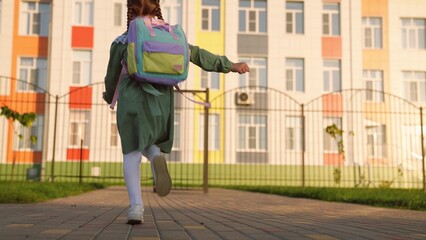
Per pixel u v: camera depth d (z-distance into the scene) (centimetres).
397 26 2138
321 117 2030
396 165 2027
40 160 1900
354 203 702
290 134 2019
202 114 1966
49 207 504
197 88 1989
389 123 2070
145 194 1010
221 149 1958
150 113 276
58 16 1955
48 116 1889
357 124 2038
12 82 1939
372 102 2084
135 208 299
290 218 404
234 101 1991
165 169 271
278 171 1973
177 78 277
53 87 1914
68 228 289
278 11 2083
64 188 951
